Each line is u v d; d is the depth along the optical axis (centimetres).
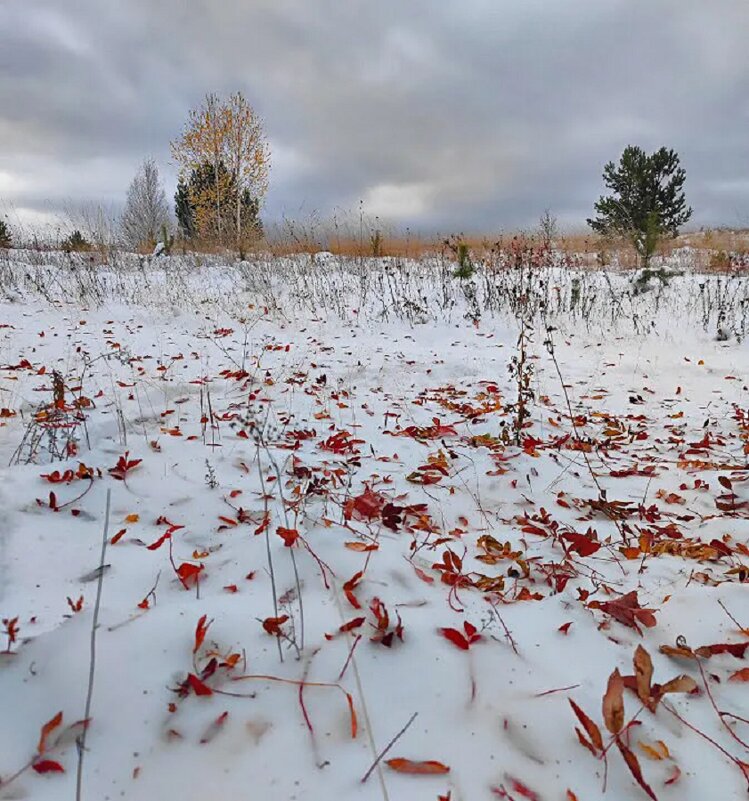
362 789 116
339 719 132
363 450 379
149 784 115
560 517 297
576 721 138
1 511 229
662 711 144
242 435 367
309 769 120
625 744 131
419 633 162
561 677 151
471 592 194
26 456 317
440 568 201
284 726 129
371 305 966
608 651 165
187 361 635
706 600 190
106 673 138
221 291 1040
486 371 679
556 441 416
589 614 183
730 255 1239
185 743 124
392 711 135
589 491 333
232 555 208
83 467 267
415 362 698
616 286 1011
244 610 166
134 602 176
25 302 857
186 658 146
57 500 246
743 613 182
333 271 1168
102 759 120
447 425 455
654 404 568
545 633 169
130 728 126
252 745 125
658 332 806
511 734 133
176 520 248
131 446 324
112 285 1022
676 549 247
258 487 286
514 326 854
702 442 424
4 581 185
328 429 429
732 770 129
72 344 672
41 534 217
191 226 1762
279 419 443
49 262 1233
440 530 267
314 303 966
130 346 688
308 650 152
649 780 125
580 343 786
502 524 287
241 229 1475
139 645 147
